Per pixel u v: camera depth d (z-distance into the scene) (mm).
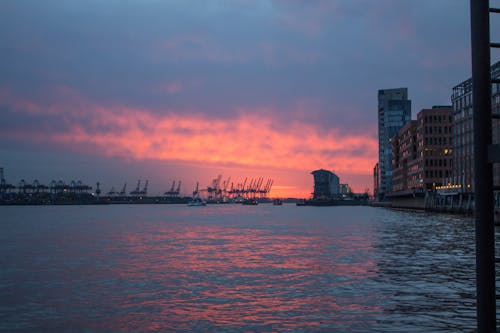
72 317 25578
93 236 89250
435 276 36438
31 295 31516
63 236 89438
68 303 29000
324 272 39812
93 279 37906
